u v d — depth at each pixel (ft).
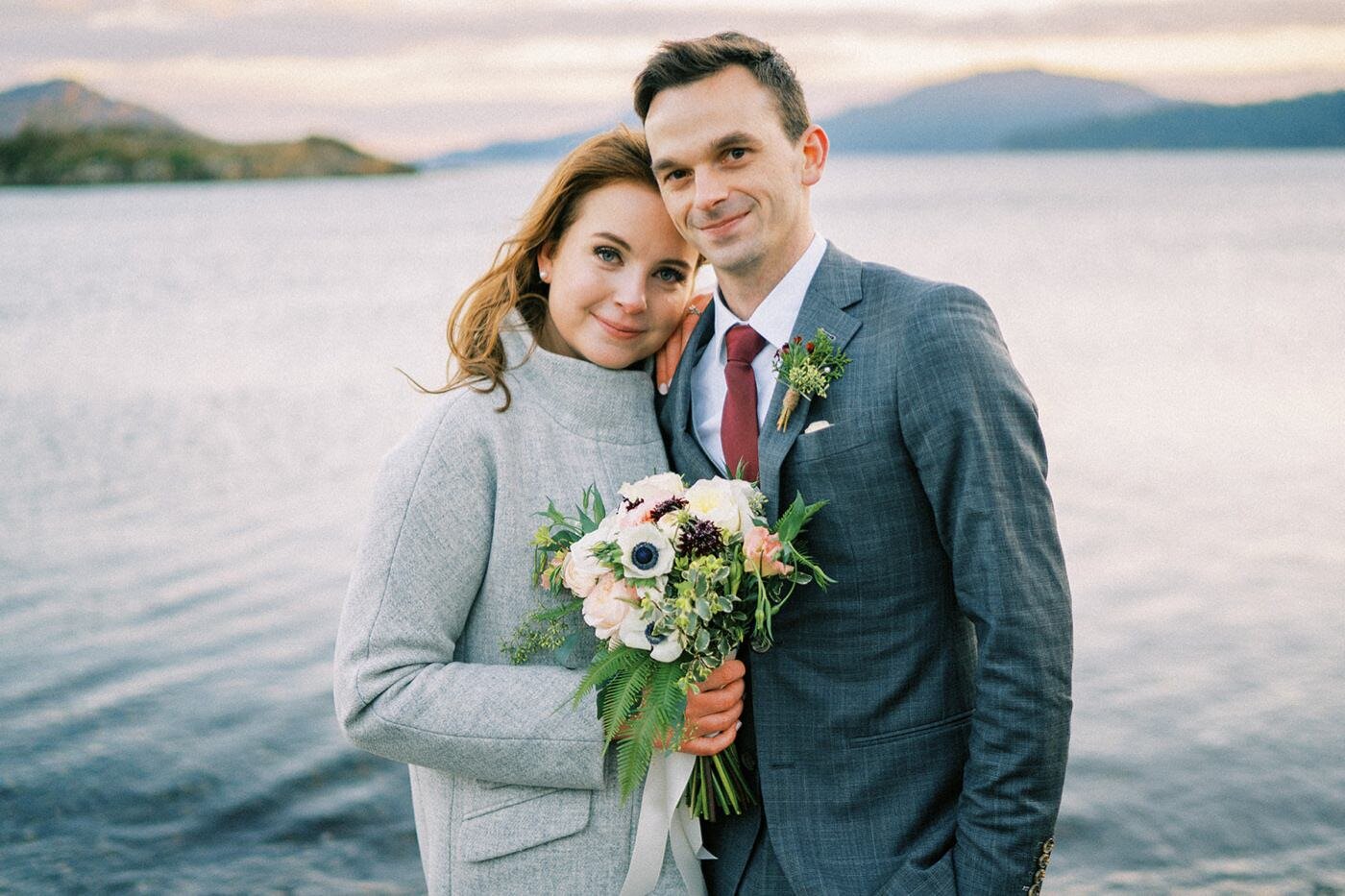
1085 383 49.29
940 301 6.43
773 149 6.63
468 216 255.70
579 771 6.56
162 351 64.49
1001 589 6.07
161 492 33.32
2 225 233.76
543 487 6.98
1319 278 94.48
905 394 6.33
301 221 245.86
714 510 6.05
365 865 14.34
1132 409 43.29
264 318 81.00
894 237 149.59
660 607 5.91
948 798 6.65
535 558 6.86
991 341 6.37
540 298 7.55
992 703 6.15
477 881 6.75
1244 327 66.33
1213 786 15.62
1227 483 32.17
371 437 40.98
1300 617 21.89
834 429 6.49
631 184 7.09
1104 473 33.71
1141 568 25.20
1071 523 28.76
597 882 6.76
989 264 111.86
